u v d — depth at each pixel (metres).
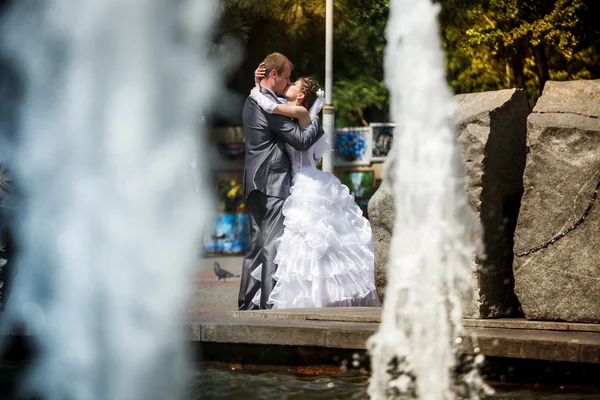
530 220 8.95
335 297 12.37
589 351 7.15
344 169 41.50
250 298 12.89
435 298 8.57
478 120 9.13
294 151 12.95
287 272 12.41
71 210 5.28
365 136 40.91
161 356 5.38
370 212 10.04
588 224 8.70
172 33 5.09
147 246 5.24
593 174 8.70
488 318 9.14
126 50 5.07
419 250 8.66
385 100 45.84
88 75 5.12
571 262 8.77
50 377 5.73
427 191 8.73
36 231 5.52
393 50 8.88
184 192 5.25
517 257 9.01
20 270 10.53
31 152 5.42
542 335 7.74
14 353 8.88
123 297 5.30
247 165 12.91
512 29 26.86
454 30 29.00
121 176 5.18
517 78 29.56
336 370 8.17
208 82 5.18
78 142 5.21
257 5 29.38
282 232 12.71
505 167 9.31
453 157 8.83
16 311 9.04
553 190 8.85
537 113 9.02
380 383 7.65
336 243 12.52
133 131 5.11
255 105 12.87
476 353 7.68
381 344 8.01
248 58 34.97
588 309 8.67
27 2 5.22
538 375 7.40
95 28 5.05
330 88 23.73
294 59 39.41
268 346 8.45
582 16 27.61
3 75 5.88
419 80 8.81
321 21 30.61
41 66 5.29
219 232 43.03
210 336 8.68
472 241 9.05
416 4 8.84
